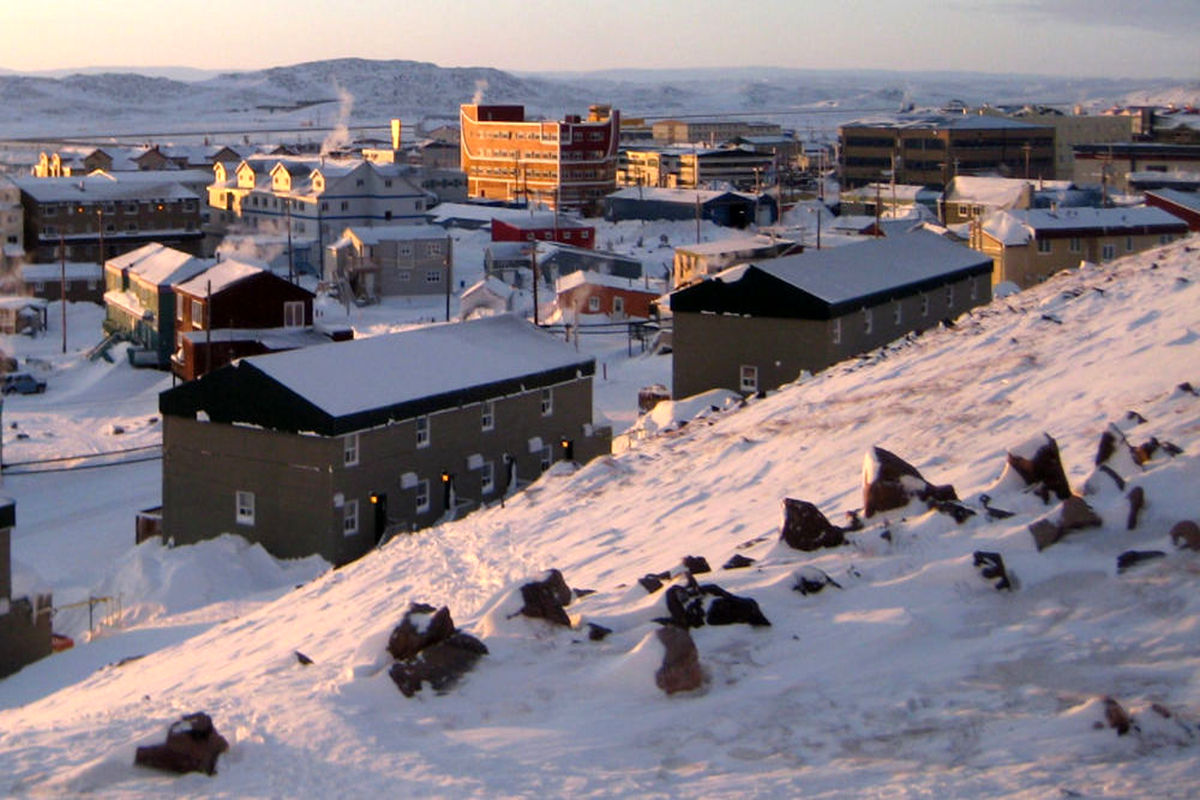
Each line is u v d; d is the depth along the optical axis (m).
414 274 120.38
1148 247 99.38
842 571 16.62
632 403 69.62
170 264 91.44
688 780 11.41
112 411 75.50
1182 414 23.48
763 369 55.66
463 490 46.75
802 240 117.75
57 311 113.94
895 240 67.19
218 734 12.09
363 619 21.72
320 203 145.25
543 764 11.85
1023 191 148.00
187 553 42.41
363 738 12.57
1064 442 24.20
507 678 14.05
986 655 13.82
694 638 14.85
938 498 18.86
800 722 12.59
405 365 46.81
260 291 80.94
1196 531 15.88
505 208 183.25
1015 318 42.41
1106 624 14.34
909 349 42.62
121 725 13.69
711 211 172.50
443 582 23.72
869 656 14.05
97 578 43.12
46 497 55.88
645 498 29.42
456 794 11.18
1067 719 12.05
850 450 29.11
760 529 22.67
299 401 42.19
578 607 16.62
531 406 49.56
